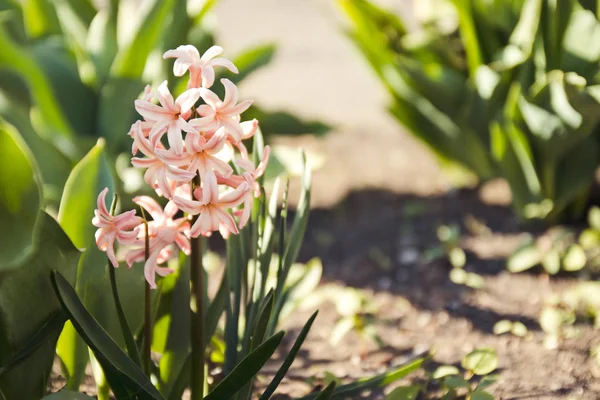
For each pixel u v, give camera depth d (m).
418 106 3.28
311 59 6.01
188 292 1.62
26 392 1.46
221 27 6.93
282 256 1.60
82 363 1.61
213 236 3.33
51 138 2.93
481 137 3.15
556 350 2.18
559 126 2.71
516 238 3.01
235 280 1.62
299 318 2.57
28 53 2.86
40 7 3.03
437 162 3.55
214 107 1.25
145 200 1.36
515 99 2.79
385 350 2.29
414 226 3.24
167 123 1.24
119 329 1.60
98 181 1.60
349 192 3.66
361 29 3.25
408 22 5.85
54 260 1.38
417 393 1.83
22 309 1.37
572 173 2.91
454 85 3.16
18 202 1.27
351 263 3.01
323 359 2.24
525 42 2.89
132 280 1.61
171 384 1.64
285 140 4.28
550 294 2.56
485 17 3.06
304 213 1.56
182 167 1.25
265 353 1.30
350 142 4.25
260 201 1.58
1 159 1.23
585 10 2.66
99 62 3.00
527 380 2.02
